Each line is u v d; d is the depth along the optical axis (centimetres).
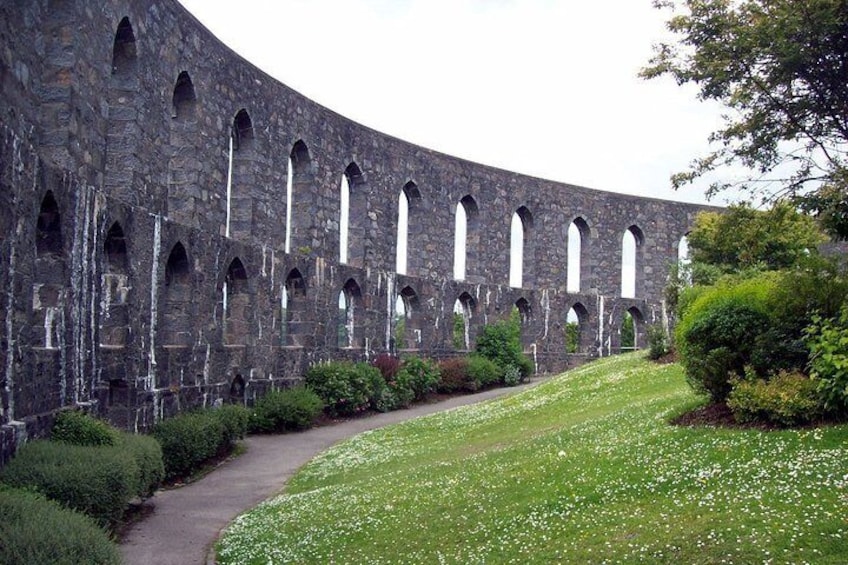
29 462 1045
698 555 820
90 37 1475
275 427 2331
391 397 2867
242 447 2077
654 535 884
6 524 740
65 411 1280
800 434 1116
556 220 4216
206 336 2028
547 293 4141
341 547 1068
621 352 4425
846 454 1002
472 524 1066
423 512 1160
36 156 1184
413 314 3500
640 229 4538
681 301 2420
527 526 1012
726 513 902
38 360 1203
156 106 1817
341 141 3009
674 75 1284
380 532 1106
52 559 700
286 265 2592
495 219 3928
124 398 1591
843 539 796
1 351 1062
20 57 1171
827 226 1249
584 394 2194
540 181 4150
